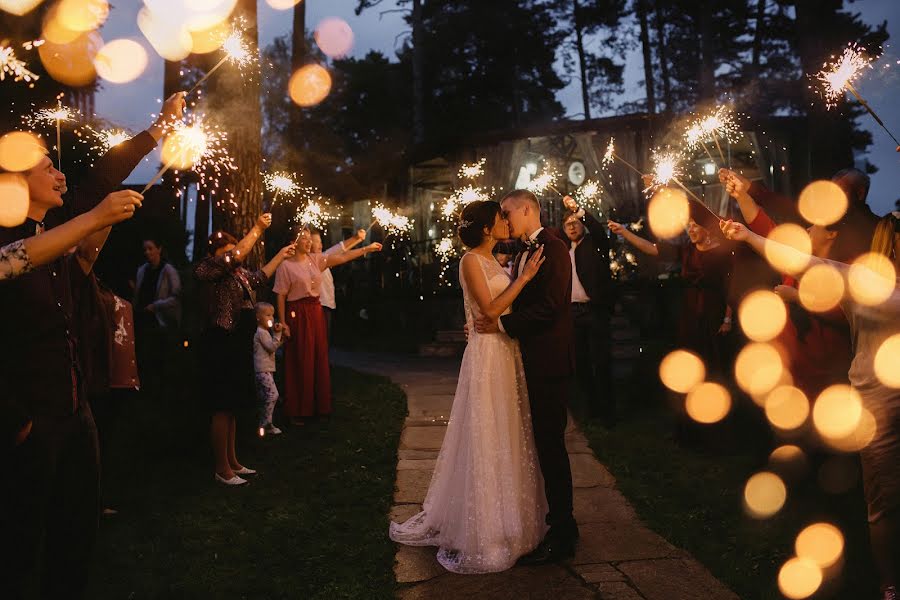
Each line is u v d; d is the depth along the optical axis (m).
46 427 2.28
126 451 5.86
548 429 3.65
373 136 37.03
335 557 3.72
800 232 4.27
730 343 5.89
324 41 29.23
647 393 7.92
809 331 4.88
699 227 5.89
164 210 14.16
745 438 5.88
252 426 6.68
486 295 3.72
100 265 13.20
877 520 2.84
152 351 8.18
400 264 18.53
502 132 17.62
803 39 12.59
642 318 13.14
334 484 4.99
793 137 16.95
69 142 5.95
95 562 3.64
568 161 18.22
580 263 6.87
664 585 3.26
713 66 26.97
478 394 3.73
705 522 4.14
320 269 7.02
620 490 4.79
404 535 3.93
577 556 3.64
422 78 26.92
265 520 4.30
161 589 3.31
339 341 16.11
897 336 2.78
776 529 3.95
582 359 6.94
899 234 2.80
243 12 7.57
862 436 2.89
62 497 2.42
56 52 7.82
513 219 3.92
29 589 2.71
